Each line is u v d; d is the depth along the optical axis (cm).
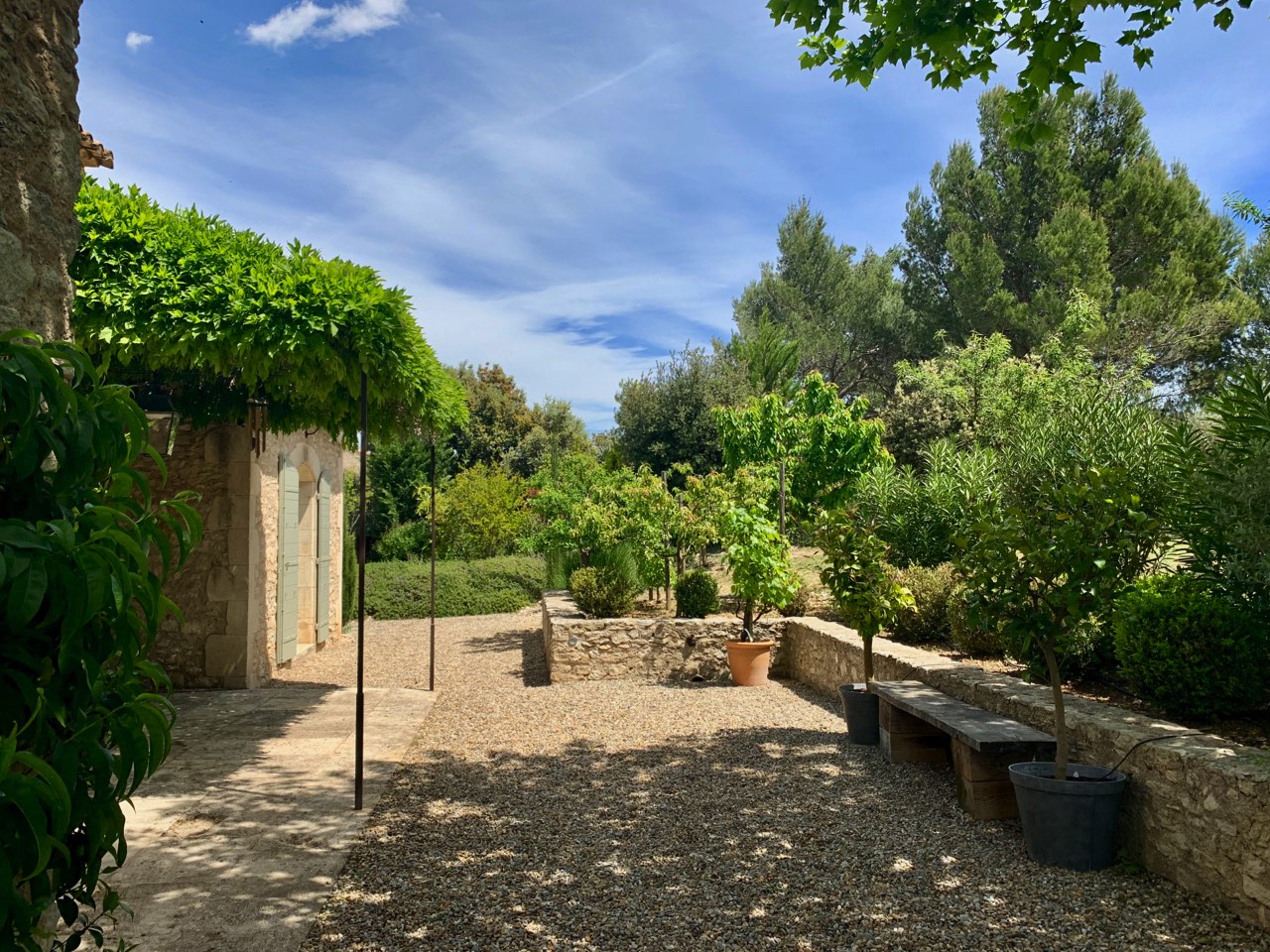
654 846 395
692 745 596
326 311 538
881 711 566
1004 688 483
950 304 2270
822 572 616
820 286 2650
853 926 307
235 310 523
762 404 1313
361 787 451
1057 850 355
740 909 323
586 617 922
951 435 1670
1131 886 335
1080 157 2095
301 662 1003
